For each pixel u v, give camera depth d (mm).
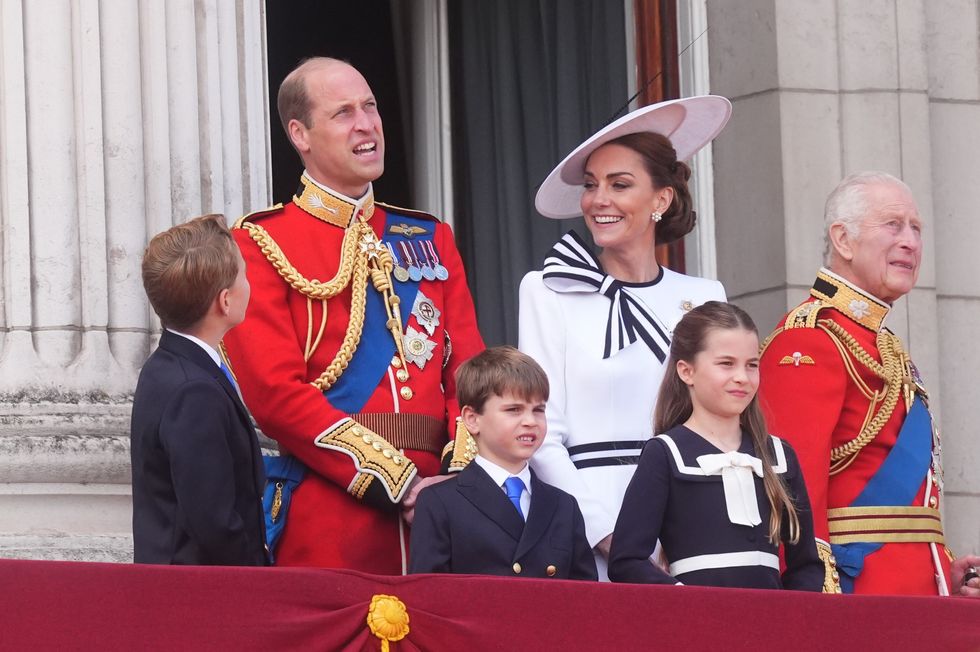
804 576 19516
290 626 16125
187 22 23094
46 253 22000
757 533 18984
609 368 20734
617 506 20344
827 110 30125
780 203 29672
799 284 29531
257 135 23859
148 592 15781
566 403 20734
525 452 19047
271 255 20422
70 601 15570
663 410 19688
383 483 19500
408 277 21125
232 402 17719
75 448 21250
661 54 30094
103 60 22531
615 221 21312
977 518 30391
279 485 19891
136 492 17594
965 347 30719
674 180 21578
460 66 31031
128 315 22172
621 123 21453
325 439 19547
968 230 31078
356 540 19672
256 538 17781
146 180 22609
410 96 31375
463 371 19312
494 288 30594
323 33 32438
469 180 30875
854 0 30391
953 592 22141
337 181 21047
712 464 19031
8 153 22172
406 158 31484
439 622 16703
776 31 30016
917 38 30625
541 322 20953
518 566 18672
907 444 21859
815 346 21703
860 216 22375
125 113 22484
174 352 17828
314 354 20344
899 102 30391
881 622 17844
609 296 21172
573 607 17016
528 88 30688
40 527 21266
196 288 17797
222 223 18328
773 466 19469
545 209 22516
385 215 21594
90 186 22250
